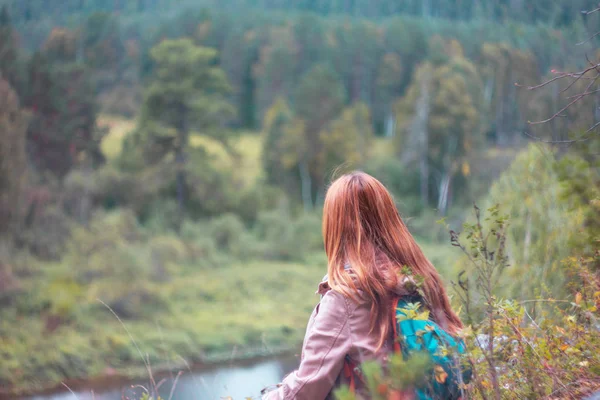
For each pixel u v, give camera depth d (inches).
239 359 577.9
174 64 2037.4
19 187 1079.6
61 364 700.0
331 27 3614.7
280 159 2426.2
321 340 52.5
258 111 3368.6
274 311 1090.1
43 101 1702.8
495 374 50.5
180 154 1983.3
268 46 3513.8
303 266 1550.2
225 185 2023.9
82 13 3267.7
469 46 2028.8
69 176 1585.9
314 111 2476.6
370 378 40.0
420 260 59.1
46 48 2080.5
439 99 2070.6
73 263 1031.6
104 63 3034.0
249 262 1545.3
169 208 1819.6
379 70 3351.4
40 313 860.0
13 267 962.1
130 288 986.7
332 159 2389.3
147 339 804.6
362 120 2581.2
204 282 1234.6
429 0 3629.4
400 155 2297.0
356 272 54.2
